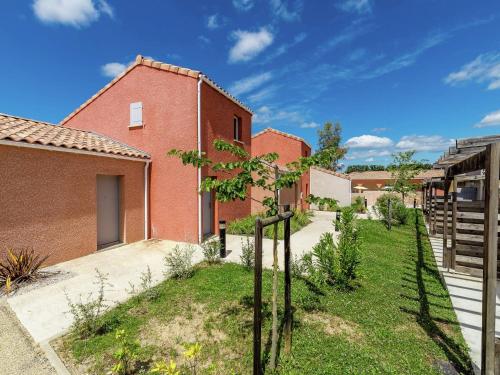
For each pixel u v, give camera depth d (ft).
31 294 15.69
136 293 16.02
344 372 9.47
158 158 30.68
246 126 42.09
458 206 22.00
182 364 9.95
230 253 25.50
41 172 20.22
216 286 16.88
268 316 13.46
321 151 10.54
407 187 55.31
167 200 30.35
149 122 31.12
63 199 21.77
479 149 17.69
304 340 11.44
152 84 30.91
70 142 23.02
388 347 11.16
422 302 15.69
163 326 12.45
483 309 8.76
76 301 14.92
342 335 11.96
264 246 28.50
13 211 18.51
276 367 9.85
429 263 24.36
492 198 8.49
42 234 20.29
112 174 26.66
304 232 38.06
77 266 20.88
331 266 17.11
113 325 12.34
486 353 8.70
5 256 18.06
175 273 18.60
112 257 23.45
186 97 29.32
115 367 8.82
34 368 9.68
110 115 33.53
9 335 11.73
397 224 46.88
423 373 9.63
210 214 34.58
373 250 27.53
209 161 11.51
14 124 22.67
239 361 10.14
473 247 21.17
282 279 18.31
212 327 12.36
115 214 28.25
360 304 14.99
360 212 67.72
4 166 18.03
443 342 11.71
